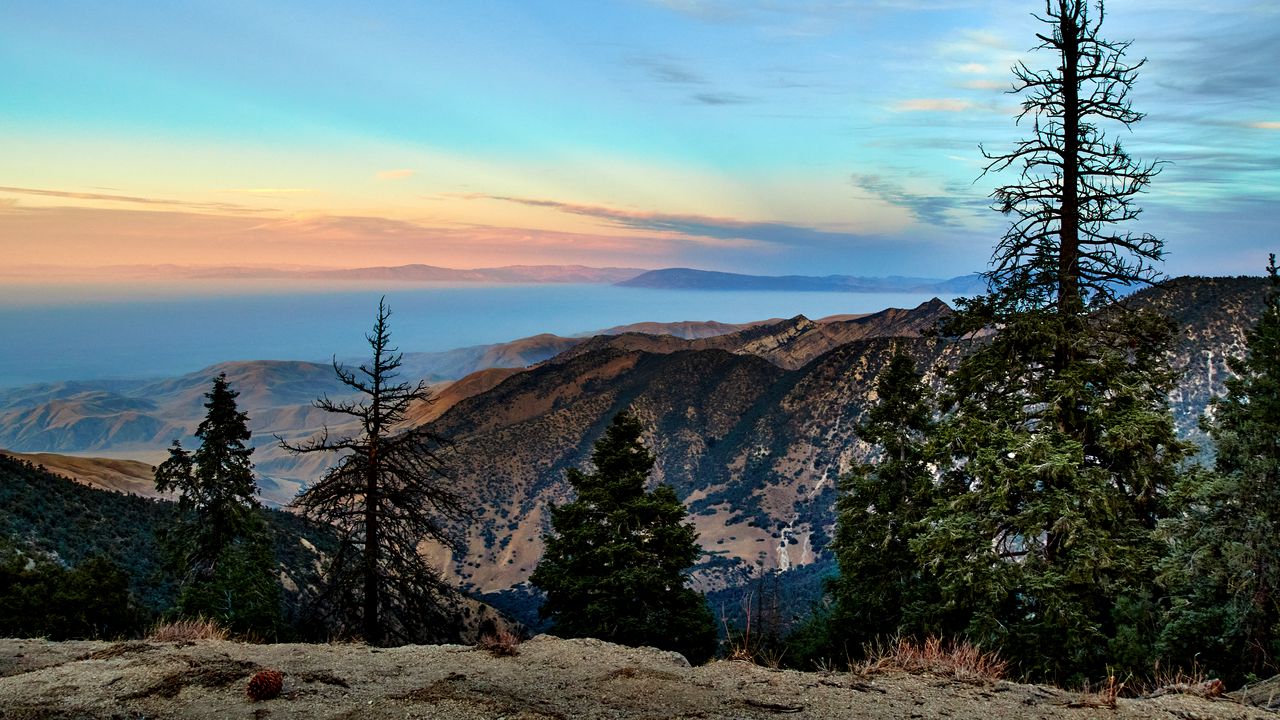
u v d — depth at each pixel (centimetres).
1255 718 559
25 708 509
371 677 632
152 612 3080
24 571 1873
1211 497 1370
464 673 654
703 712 545
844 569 2275
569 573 2422
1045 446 1288
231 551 2944
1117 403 1330
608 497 2411
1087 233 1407
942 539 1381
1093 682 1177
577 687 612
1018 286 1430
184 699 537
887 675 668
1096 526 1259
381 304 2048
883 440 2262
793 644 2234
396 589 2036
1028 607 1320
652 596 2383
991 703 582
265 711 516
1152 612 1330
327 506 1988
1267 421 1388
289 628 3028
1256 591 1292
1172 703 590
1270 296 1504
